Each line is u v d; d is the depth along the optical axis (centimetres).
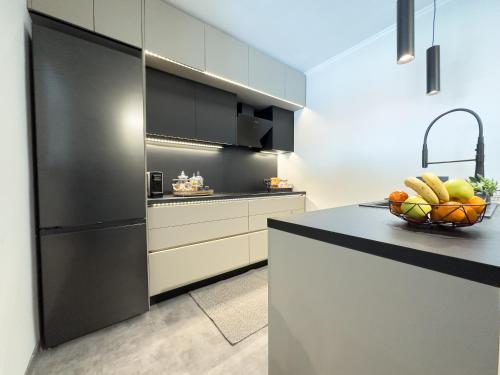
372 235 63
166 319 163
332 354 69
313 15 207
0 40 98
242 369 120
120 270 157
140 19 173
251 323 158
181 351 132
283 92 286
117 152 156
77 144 140
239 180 309
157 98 206
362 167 253
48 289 132
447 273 46
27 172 125
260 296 196
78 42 141
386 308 57
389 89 228
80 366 121
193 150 265
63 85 136
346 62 266
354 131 260
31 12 133
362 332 62
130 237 162
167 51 188
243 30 227
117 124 156
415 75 210
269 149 313
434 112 198
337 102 277
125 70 159
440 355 48
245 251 240
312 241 74
